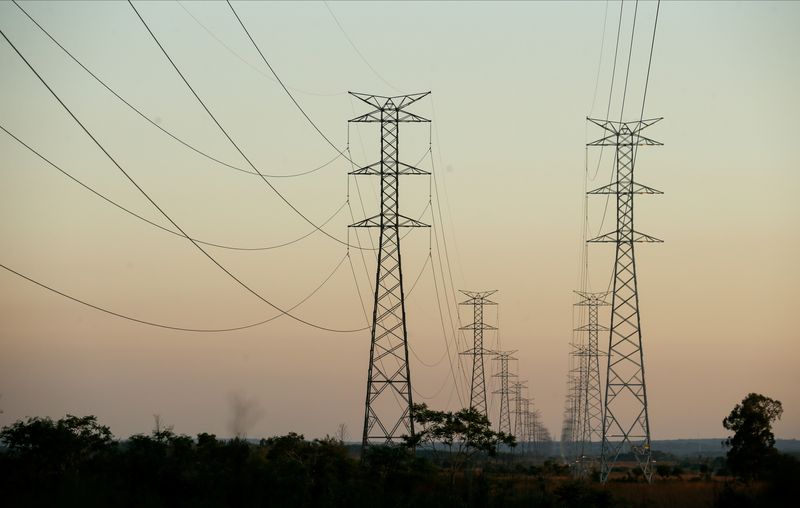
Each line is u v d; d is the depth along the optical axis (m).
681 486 128.00
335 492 92.00
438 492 103.75
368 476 106.19
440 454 159.50
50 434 91.50
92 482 80.12
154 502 78.38
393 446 110.06
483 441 124.06
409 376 109.38
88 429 98.06
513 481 135.00
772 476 94.50
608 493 105.31
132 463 86.50
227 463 99.25
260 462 94.81
